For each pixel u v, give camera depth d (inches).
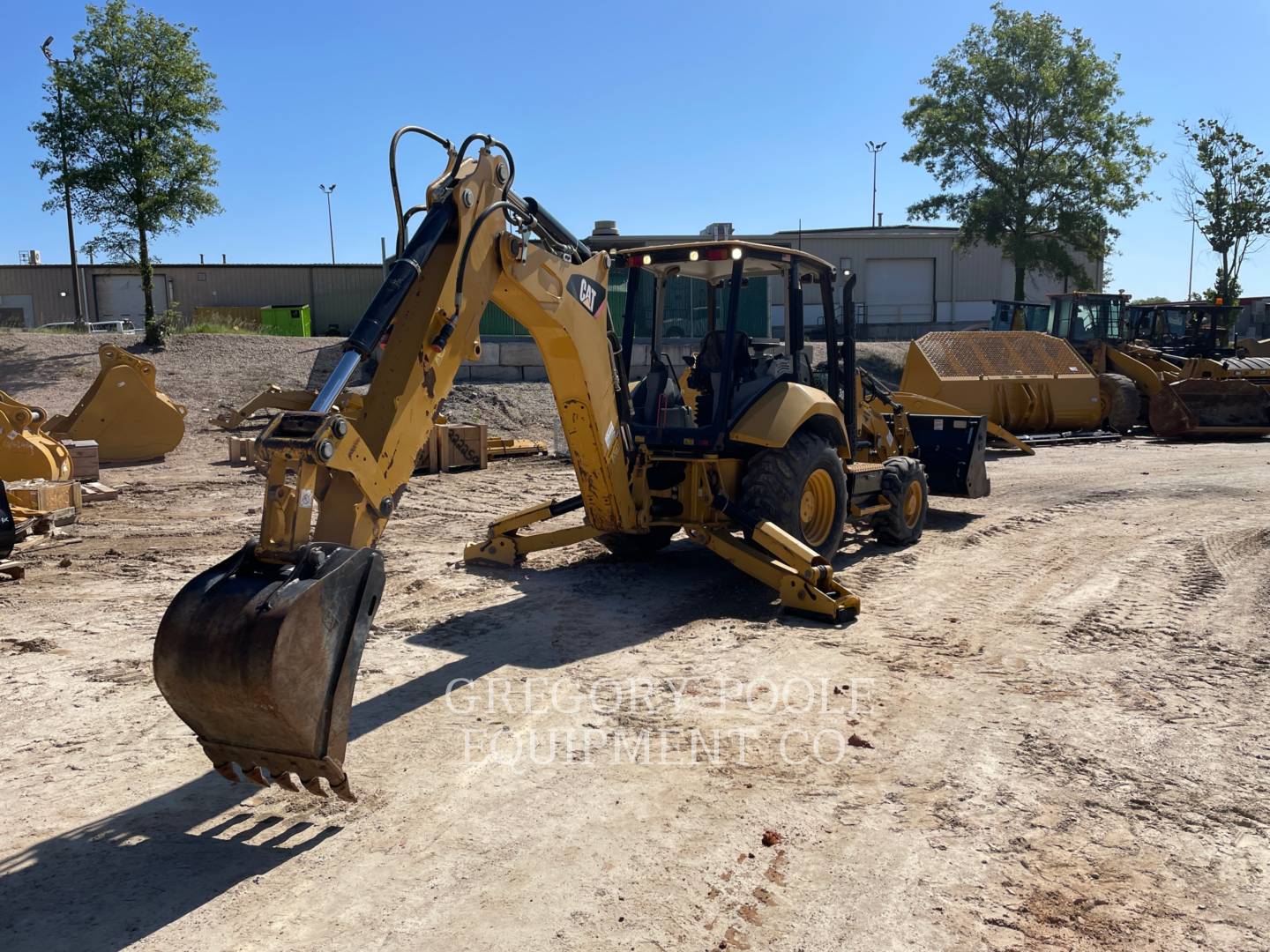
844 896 133.9
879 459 400.2
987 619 269.4
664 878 138.3
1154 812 158.1
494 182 200.8
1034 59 1333.7
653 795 163.3
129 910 130.9
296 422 151.6
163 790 166.1
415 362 180.1
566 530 317.7
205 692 136.8
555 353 246.4
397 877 138.8
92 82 905.5
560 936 124.9
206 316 1471.5
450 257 187.6
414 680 219.3
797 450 297.1
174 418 623.8
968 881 137.6
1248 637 250.2
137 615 270.8
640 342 313.1
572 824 153.6
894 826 153.4
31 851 146.3
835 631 257.9
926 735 188.9
